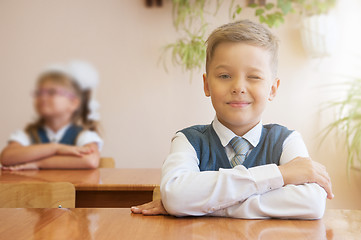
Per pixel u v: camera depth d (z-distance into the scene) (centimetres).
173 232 79
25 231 79
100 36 345
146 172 231
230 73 105
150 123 341
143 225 85
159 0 339
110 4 344
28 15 349
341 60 327
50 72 345
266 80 106
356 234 80
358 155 288
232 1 328
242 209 93
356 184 323
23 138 330
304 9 326
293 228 84
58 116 338
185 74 337
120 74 343
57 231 79
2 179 198
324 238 76
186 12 332
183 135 116
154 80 340
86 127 338
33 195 143
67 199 143
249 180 95
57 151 272
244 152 112
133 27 342
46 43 347
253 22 111
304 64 330
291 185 96
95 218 91
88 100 343
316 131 329
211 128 117
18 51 347
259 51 104
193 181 95
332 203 324
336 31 321
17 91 346
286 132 116
